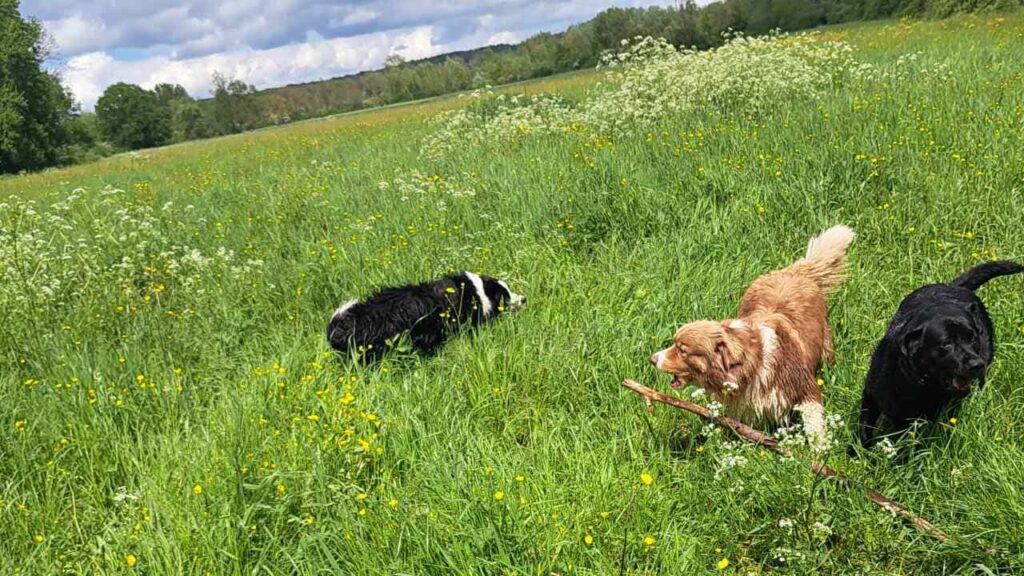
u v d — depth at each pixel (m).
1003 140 4.16
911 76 6.08
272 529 2.32
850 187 4.02
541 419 2.81
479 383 3.02
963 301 2.41
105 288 4.04
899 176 3.98
